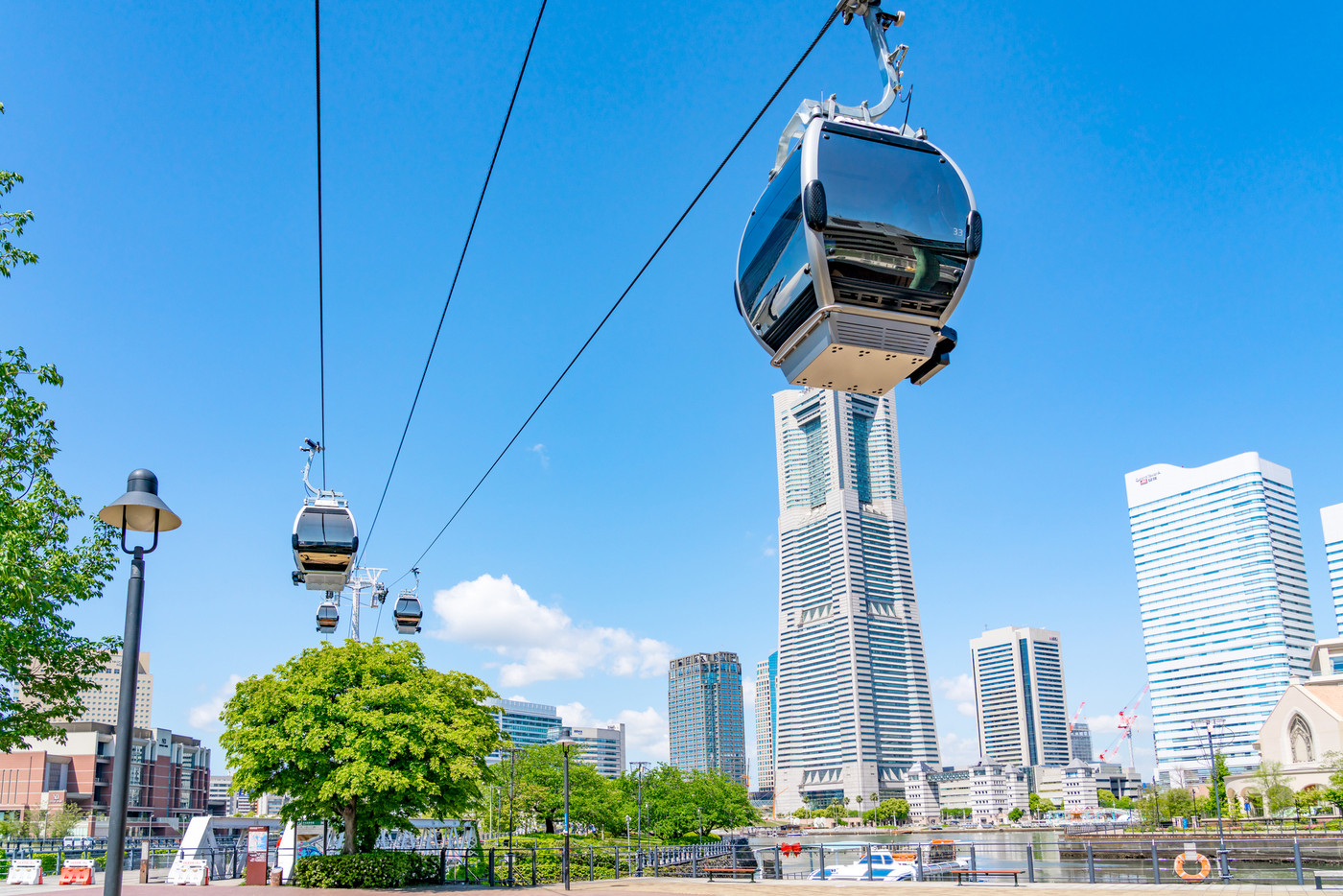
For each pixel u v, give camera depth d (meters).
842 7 11.48
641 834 117.81
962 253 11.72
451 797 36.09
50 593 23.19
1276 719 175.75
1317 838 83.25
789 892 31.47
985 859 98.50
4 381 21.45
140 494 12.36
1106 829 138.25
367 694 34.91
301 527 29.12
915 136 12.16
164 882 39.78
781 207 12.16
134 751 163.75
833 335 11.67
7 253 20.31
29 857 42.62
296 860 36.19
